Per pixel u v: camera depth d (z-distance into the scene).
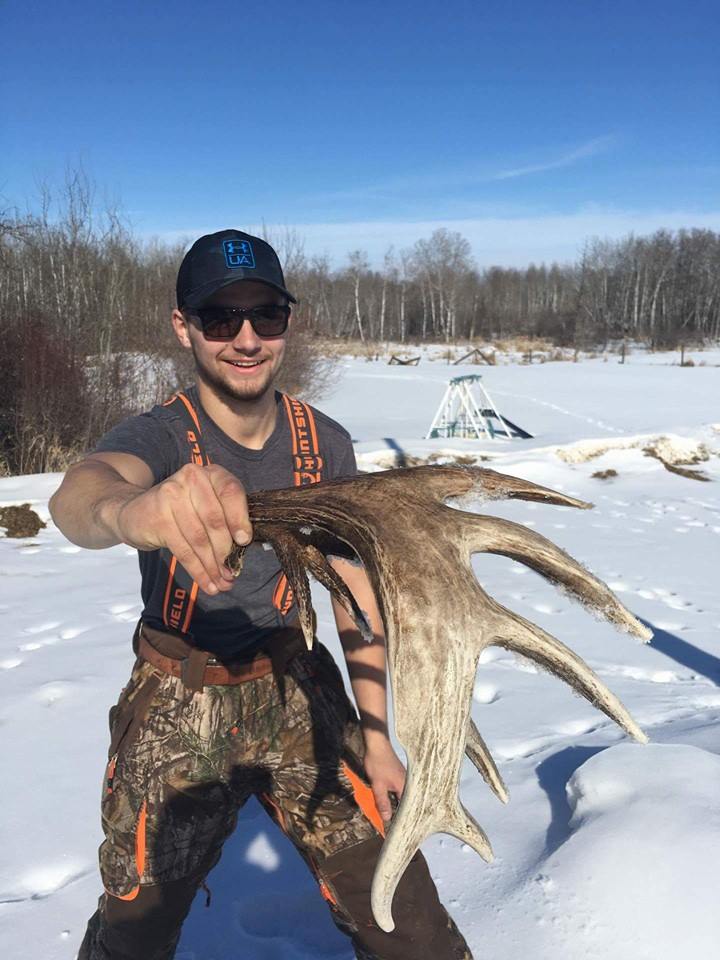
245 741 1.75
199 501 1.00
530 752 3.43
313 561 1.03
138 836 1.72
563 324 74.44
